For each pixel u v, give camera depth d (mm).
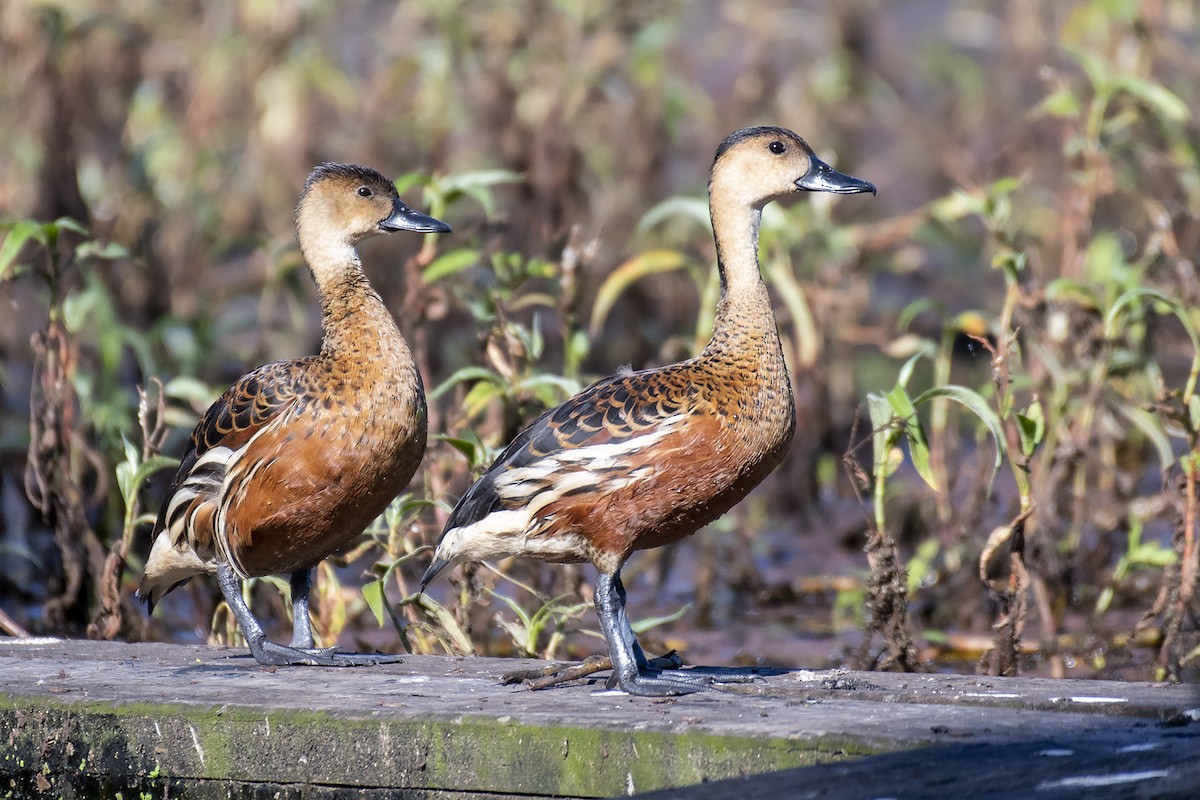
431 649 9977
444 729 6883
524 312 17281
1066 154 13742
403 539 10156
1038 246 18438
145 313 17031
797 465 15672
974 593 12016
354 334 8539
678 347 13406
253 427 8516
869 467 16125
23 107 17500
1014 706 7082
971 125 20625
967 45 21969
